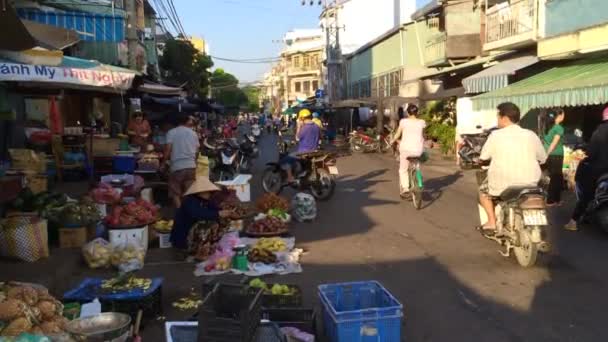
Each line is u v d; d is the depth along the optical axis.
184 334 4.24
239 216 9.34
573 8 15.98
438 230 9.80
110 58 18.38
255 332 4.21
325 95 67.75
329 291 5.07
